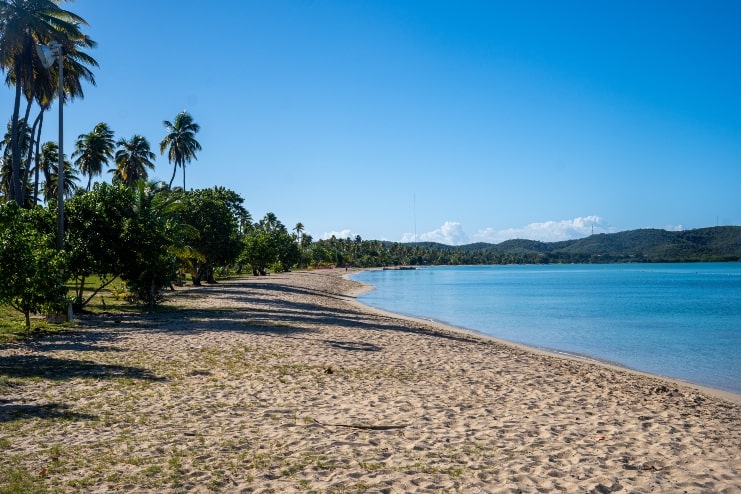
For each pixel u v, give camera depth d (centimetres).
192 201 4803
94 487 625
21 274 1834
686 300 6062
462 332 3008
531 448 820
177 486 634
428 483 665
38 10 3338
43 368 1280
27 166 4025
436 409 1038
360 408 1025
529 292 7600
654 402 1270
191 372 1280
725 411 1268
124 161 7138
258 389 1145
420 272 19138
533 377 1479
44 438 794
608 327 3522
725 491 683
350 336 2086
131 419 899
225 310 2859
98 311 2645
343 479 668
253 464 710
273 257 8556
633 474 732
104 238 2511
